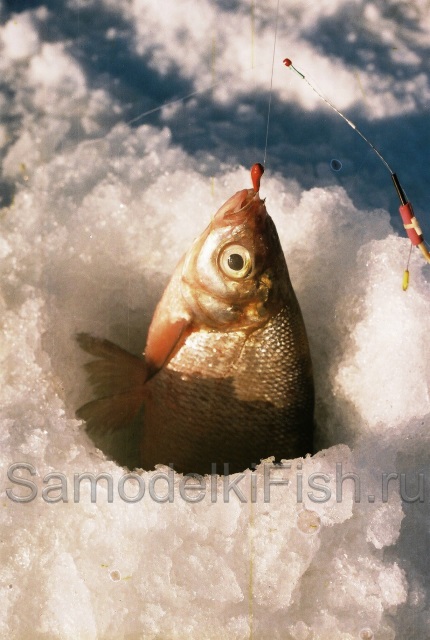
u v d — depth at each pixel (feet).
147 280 1.86
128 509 1.47
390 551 1.51
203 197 1.90
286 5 2.39
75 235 1.85
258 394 1.65
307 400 1.67
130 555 1.46
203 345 1.66
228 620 1.44
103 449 1.77
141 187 1.96
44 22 2.30
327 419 1.74
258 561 1.47
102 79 2.23
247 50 2.30
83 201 1.89
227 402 1.66
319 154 2.16
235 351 1.65
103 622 1.43
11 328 1.68
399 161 2.17
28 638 1.42
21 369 1.64
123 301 1.85
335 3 2.40
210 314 1.64
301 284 1.84
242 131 2.17
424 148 2.20
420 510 1.55
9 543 1.45
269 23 2.35
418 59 2.35
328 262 1.83
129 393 1.70
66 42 2.27
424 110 2.26
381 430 1.60
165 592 1.44
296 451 1.68
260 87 2.25
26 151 2.07
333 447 1.56
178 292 1.67
